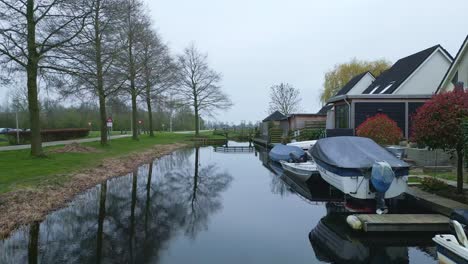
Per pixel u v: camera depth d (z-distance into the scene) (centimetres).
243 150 2902
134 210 841
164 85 2580
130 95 2561
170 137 3703
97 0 1328
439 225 628
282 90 5484
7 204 700
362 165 793
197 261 529
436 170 1070
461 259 421
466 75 1460
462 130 642
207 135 4431
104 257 541
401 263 534
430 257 558
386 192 755
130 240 623
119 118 5316
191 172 1528
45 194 830
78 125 4250
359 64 4162
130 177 1320
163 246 594
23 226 673
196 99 3834
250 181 1306
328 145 948
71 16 1187
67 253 555
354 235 647
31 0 1146
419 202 764
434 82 2084
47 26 1219
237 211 842
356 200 880
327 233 667
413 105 1688
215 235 655
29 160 1206
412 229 630
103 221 738
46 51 1184
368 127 1220
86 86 1664
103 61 1497
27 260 525
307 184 1203
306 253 568
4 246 582
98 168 1270
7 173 954
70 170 1104
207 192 1084
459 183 754
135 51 2241
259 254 562
